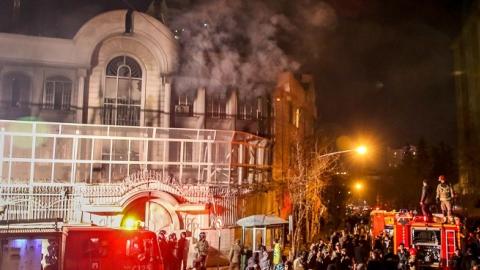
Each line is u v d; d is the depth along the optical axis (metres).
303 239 33.03
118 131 28.80
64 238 14.85
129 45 29.94
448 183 20.33
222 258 25.08
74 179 25.70
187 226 24.58
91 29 29.38
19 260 17.53
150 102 29.98
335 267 17.00
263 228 24.73
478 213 45.66
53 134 25.16
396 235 20.06
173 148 29.92
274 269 19.06
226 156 30.08
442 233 19.31
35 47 28.69
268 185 31.34
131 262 14.80
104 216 23.09
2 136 24.53
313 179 34.75
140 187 23.73
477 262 17.20
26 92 28.72
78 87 29.03
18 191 23.00
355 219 45.03
